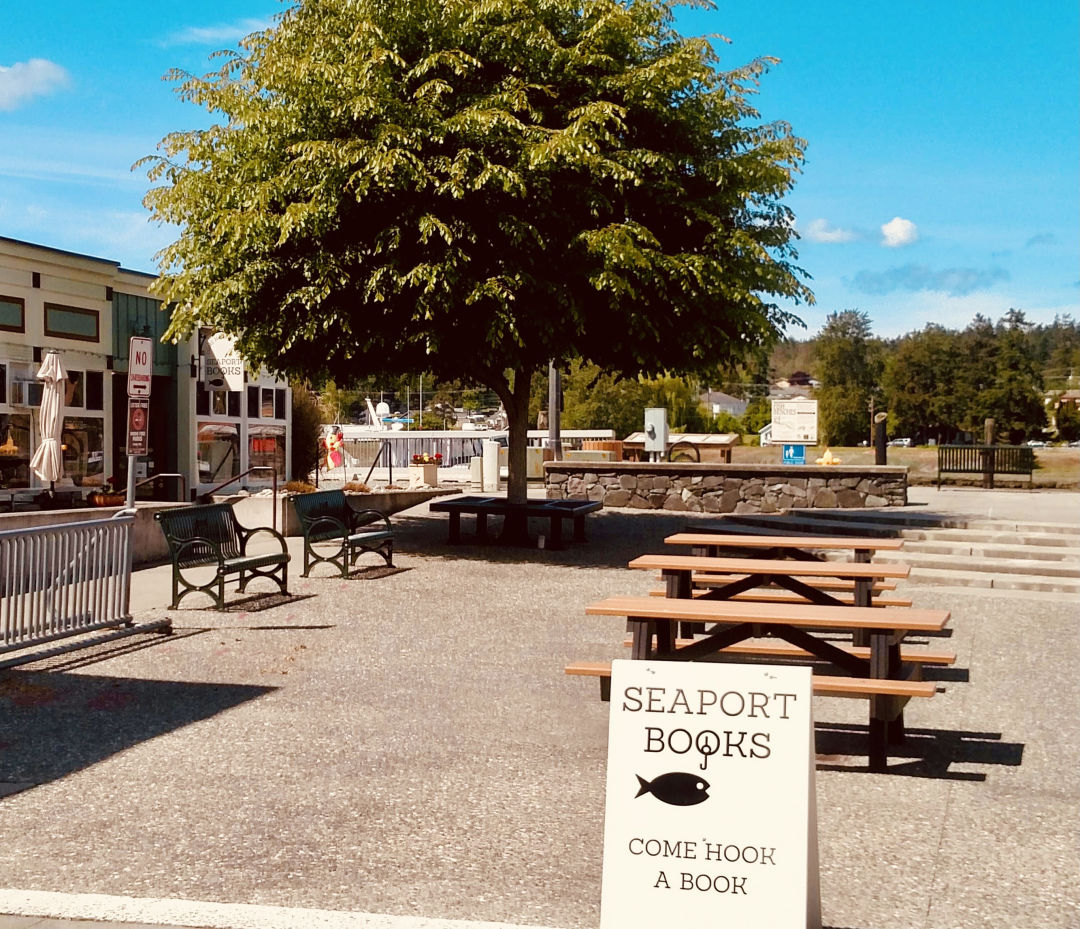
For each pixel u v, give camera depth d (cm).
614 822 392
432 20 1377
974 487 2545
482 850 495
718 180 1454
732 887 382
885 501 1930
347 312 1376
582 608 1120
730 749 389
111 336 1934
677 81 1409
